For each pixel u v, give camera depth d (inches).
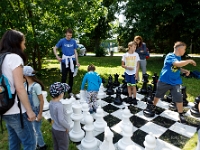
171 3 368.8
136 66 160.6
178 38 466.0
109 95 187.3
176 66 120.2
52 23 259.8
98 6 309.6
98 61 486.0
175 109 148.5
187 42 464.4
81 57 613.3
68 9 260.4
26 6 236.4
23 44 67.7
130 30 468.4
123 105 160.9
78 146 105.4
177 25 441.4
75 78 263.3
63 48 177.2
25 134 67.7
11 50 63.3
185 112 146.3
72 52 179.9
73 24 265.3
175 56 125.9
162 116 140.1
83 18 280.1
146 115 139.3
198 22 382.0
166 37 503.2
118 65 404.5
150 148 83.4
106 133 88.7
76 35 283.7
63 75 182.1
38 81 91.0
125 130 97.2
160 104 163.0
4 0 217.9
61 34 251.4
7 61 60.6
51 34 243.0
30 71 86.0
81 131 111.7
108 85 201.5
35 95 88.3
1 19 216.4
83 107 121.9
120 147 96.9
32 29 246.2
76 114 109.2
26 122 66.6
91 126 100.9
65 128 85.3
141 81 241.0
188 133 116.5
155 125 126.6
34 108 89.2
